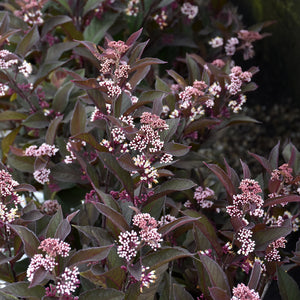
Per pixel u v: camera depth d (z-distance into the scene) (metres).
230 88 1.74
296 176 1.60
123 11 2.16
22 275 1.56
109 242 1.48
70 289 1.38
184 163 1.76
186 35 2.20
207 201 1.72
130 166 1.49
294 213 1.76
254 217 1.55
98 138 1.74
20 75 1.87
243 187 1.47
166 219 1.64
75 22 2.12
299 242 1.62
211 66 1.75
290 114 2.02
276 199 1.50
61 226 1.42
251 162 2.12
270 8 2.13
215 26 2.31
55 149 1.70
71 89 1.87
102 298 1.42
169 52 2.33
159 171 1.50
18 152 1.75
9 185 1.47
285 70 2.04
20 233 1.41
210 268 1.44
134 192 1.57
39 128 1.91
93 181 1.60
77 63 2.19
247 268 1.52
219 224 1.75
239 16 2.46
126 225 1.46
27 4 1.95
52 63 1.85
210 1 2.38
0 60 1.67
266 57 2.17
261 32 2.22
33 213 1.54
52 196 1.88
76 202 1.84
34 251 1.42
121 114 1.58
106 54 1.54
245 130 2.21
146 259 1.44
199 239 1.55
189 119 1.72
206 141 1.87
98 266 1.45
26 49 1.78
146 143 1.49
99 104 1.57
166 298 1.53
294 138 2.01
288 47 2.02
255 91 2.24
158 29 2.18
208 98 1.67
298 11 1.96
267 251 1.51
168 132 1.53
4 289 1.40
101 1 2.01
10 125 2.05
